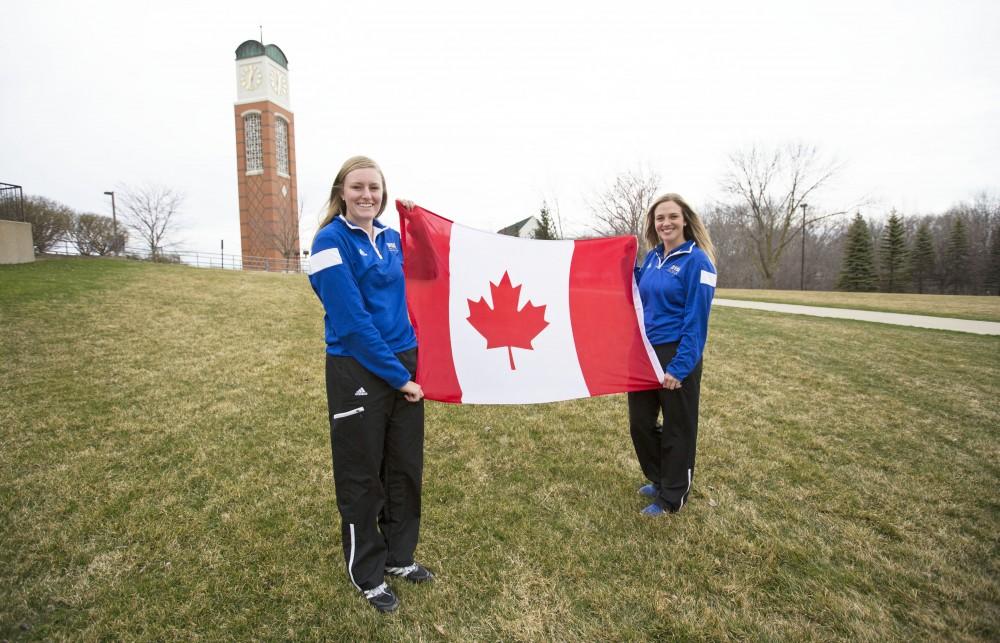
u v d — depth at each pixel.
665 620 2.05
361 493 2.01
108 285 10.26
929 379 5.91
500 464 3.53
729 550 2.52
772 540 2.61
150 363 5.56
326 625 2.00
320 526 2.70
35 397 4.41
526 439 3.96
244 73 49.00
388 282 2.08
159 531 2.59
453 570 2.37
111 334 6.66
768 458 3.67
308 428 4.02
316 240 1.90
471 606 2.14
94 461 3.33
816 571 2.38
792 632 1.98
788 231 38.62
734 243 46.53
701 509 2.93
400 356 2.13
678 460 2.77
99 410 4.21
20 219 15.33
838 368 6.41
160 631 1.96
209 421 4.07
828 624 2.04
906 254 38.91
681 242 2.80
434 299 2.53
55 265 12.59
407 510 2.25
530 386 2.65
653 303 2.80
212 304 9.34
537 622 2.04
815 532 2.72
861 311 12.62
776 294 20.38
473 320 2.61
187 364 5.60
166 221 40.00
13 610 2.04
